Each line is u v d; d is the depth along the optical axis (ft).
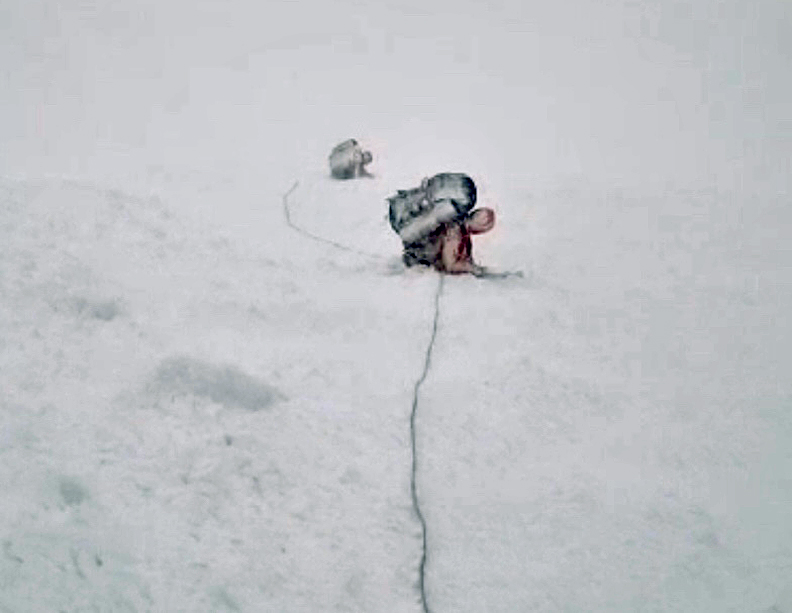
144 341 17.60
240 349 18.12
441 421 16.62
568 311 22.57
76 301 18.72
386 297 22.63
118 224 24.29
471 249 25.98
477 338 20.42
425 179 26.00
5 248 20.61
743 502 14.87
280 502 13.75
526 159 56.75
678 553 13.61
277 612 11.81
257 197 36.50
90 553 11.84
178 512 13.02
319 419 16.15
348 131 72.23
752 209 35.12
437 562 13.16
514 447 16.08
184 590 11.74
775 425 17.35
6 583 11.00
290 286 22.38
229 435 14.96
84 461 13.56
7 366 15.58
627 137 65.05
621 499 14.80
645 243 29.73
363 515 13.85
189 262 22.79
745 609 12.54
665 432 16.90
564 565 13.29
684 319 22.68
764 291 25.22
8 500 12.34
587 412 17.44
